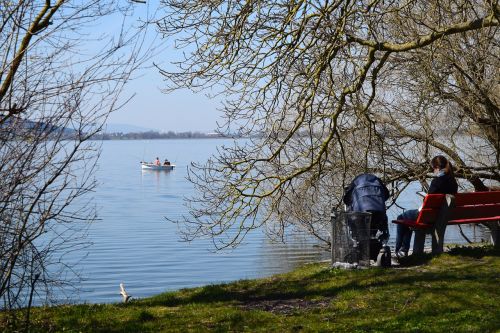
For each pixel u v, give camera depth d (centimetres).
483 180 1728
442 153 1655
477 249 1128
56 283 952
